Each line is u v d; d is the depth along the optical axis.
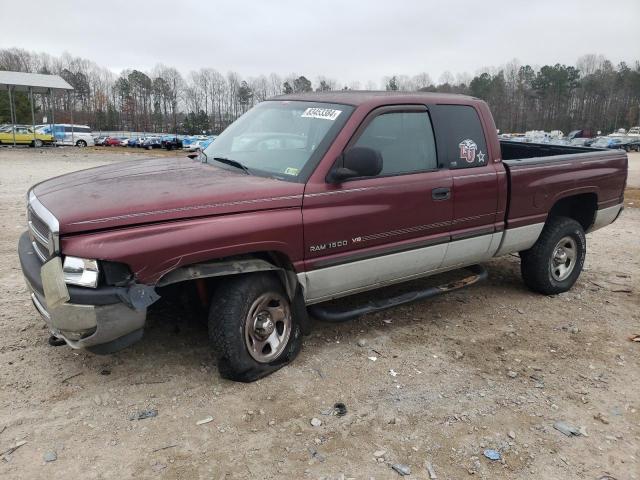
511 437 3.35
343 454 3.11
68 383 3.67
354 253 4.09
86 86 111.25
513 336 4.81
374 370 4.07
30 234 3.95
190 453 3.04
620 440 3.38
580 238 5.87
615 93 115.62
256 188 3.64
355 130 4.06
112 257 3.07
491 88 113.19
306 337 4.55
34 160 26.88
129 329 3.25
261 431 3.27
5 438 3.09
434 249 4.60
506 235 5.15
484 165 4.89
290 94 5.03
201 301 3.83
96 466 2.90
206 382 3.76
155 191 3.46
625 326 5.14
